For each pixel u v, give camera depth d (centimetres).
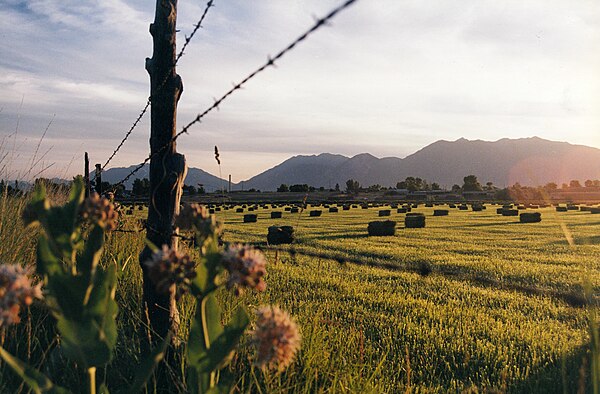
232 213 5962
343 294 1042
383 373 498
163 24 351
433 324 842
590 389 434
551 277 1391
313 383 336
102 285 176
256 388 302
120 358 330
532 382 540
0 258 418
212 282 175
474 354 665
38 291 155
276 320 173
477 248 2255
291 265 1416
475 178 19338
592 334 182
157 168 346
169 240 342
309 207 7850
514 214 5503
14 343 318
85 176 570
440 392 518
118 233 644
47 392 156
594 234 2936
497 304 1034
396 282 1271
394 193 15325
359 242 2544
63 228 171
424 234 3119
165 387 306
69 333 171
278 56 229
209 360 179
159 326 336
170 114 351
